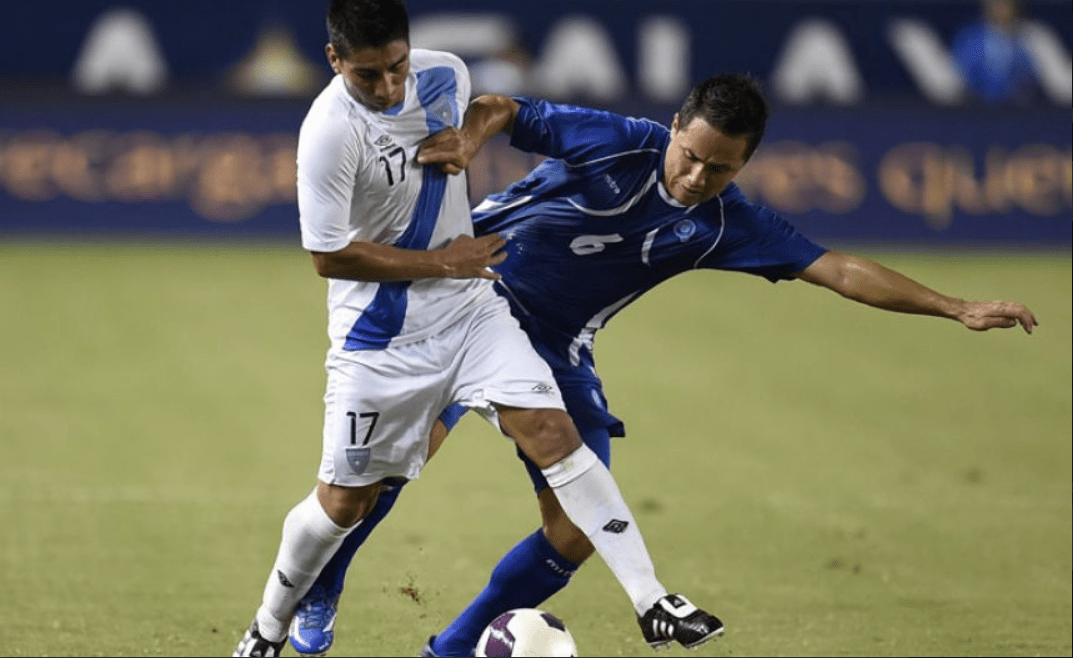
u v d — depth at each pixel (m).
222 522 24.38
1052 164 52.50
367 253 14.85
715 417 32.72
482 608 17.22
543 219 16.47
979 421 32.62
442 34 53.00
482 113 15.76
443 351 15.86
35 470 27.41
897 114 52.06
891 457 29.52
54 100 51.91
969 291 45.44
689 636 14.66
